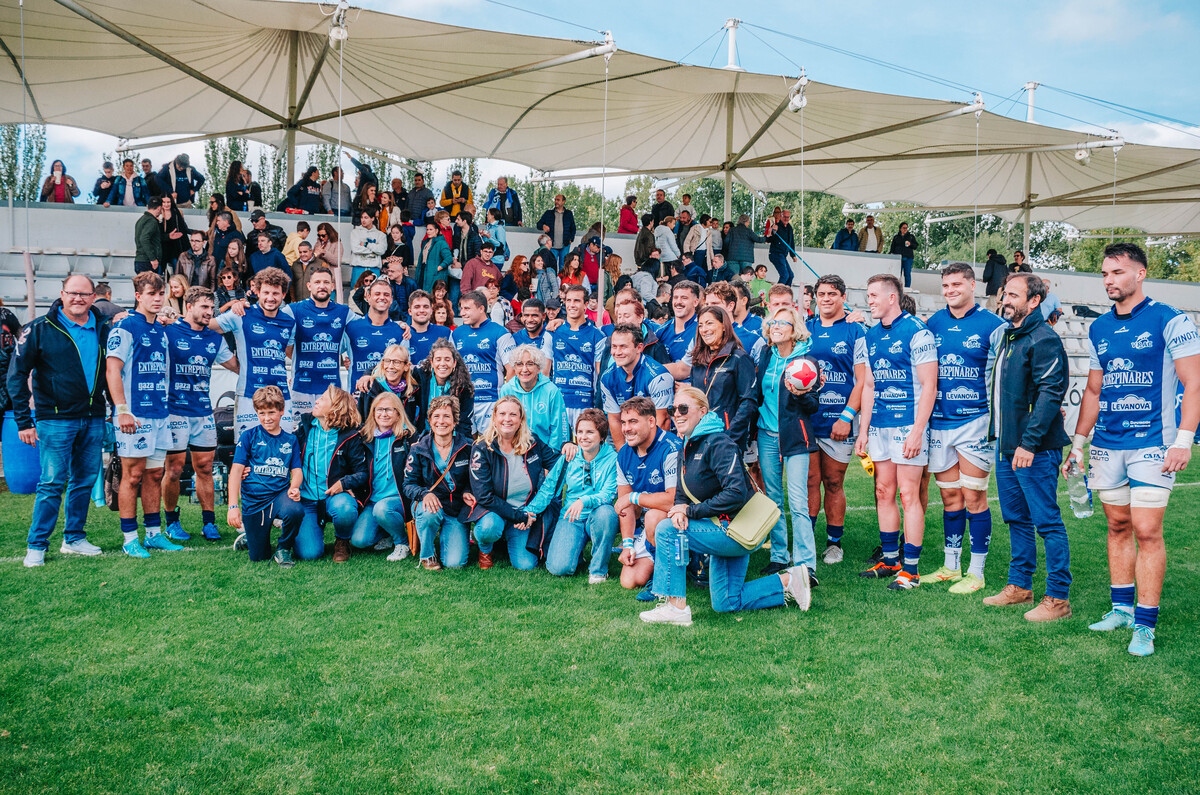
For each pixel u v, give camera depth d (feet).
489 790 9.27
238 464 18.24
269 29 34.96
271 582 16.76
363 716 10.96
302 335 21.13
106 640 13.46
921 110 41.68
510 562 18.60
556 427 19.98
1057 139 46.93
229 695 11.52
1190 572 18.13
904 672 12.50
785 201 141.38
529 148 51.75
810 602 16.01
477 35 30.89
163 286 19.04
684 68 34.76
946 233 146.92
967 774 9.66
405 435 18.86
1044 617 14.89
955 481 17.30
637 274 43.45
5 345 24.47
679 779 9.54
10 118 45.06
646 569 16.65
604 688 11.89
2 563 17.76
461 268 41.83
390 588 16.51
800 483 17.16
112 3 28.99
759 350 19.16
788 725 10.82
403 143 50.39
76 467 18.45
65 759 9.81
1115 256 13.83
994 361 16.21
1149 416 13.48
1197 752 10.11
